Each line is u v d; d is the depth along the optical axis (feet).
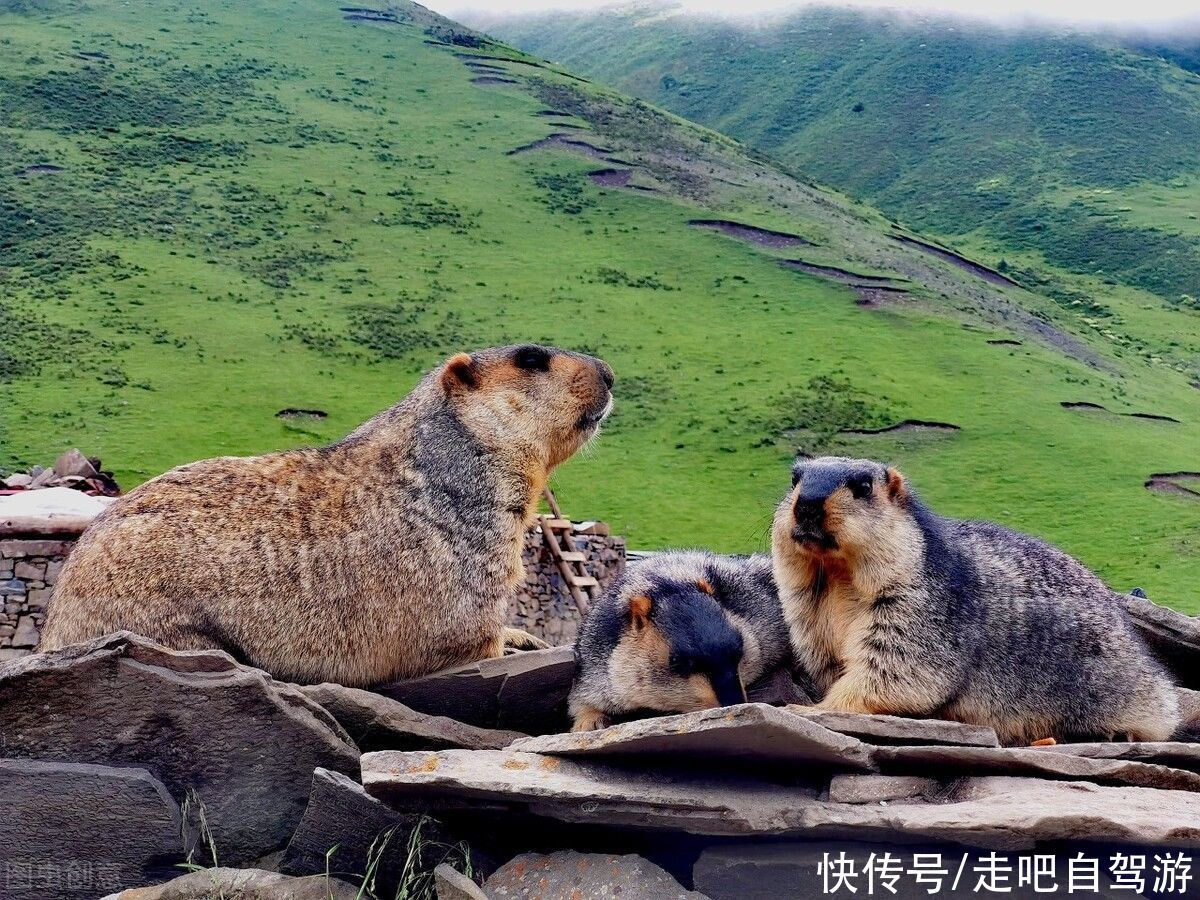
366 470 4.00
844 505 3.56
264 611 3.70
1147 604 4.58
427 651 3.92
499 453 4.11
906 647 3.57
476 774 3.03
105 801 3.13
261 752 3.26
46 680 3.14
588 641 4.15
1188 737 4.10
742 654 3.94
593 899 2.88
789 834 2.91
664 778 3.10
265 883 2.97
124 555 3.62
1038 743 3.52
